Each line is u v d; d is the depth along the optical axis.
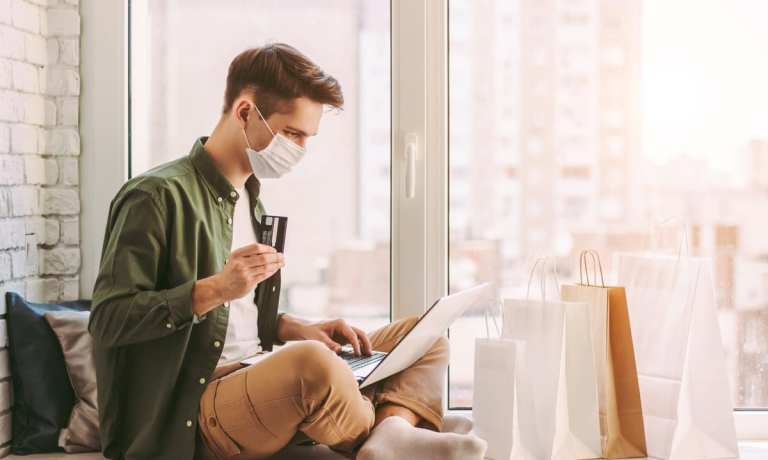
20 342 2.20
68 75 2.47
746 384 2.58
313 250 2.59
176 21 2.58
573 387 2.09
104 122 2.49
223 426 1.88
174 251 1.92
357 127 2.57
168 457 1.92
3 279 2.22
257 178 2.21
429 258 2.53
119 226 1.90
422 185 2.51
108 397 1.94
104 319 1.85
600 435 2.12
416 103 2.50
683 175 2.57
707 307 2.10
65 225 2.48
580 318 2.09
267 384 1.83
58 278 2.48
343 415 1.84
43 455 2.18
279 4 2.57
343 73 2.56
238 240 2.18
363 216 2.58
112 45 2.49
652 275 2.16
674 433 2.06
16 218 2.29
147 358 1.94
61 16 2.47
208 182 2.04
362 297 2.59
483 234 2.58
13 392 2.23
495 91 2.56
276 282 2.22
